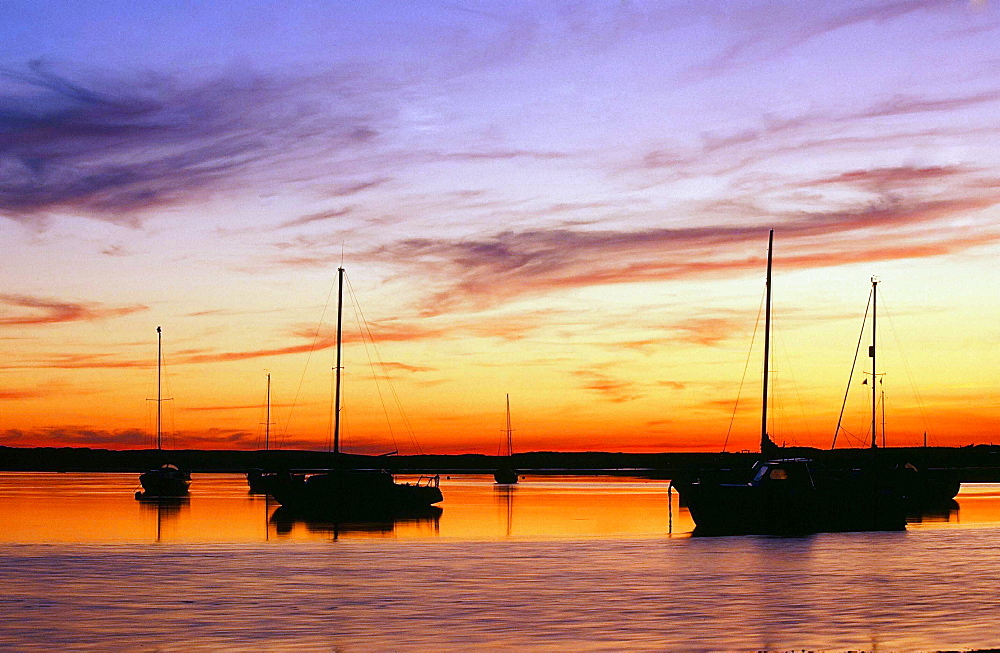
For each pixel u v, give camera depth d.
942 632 19.03
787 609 21.33
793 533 41.47
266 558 29.78
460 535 41.94
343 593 23.31
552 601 22.31
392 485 58.19
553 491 95.44
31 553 30.70
